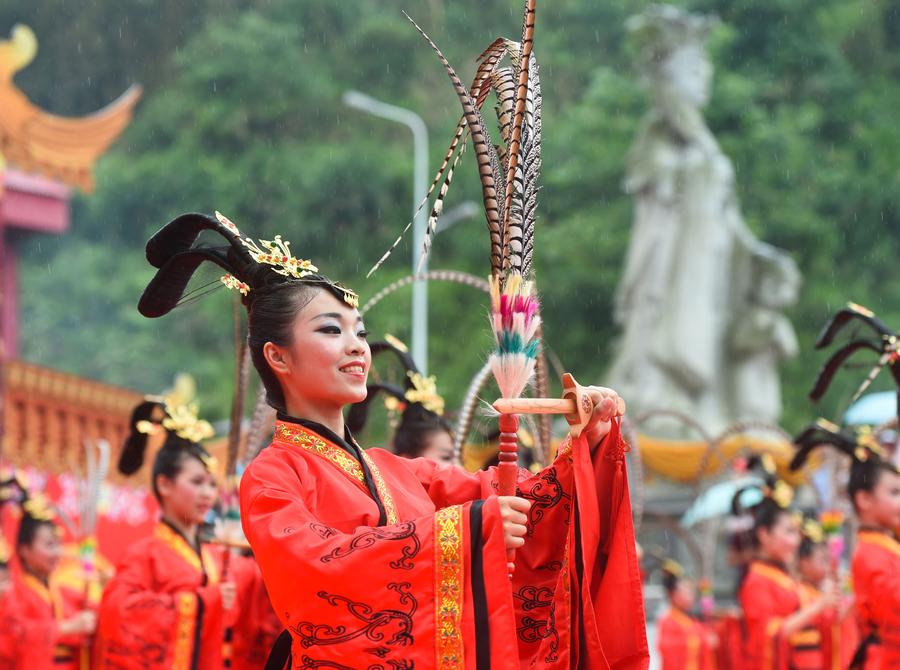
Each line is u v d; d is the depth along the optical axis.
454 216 37.28
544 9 42.25
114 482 17.09
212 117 40.97
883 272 37.66
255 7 43.38
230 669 8.49
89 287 39.56
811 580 14.18
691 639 15.97
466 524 4.56
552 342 36.75
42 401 16.36
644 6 41.81
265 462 4.98
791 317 36.66
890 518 10.57
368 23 42.47
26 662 10.76
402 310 37.72
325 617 4.57
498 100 5.26
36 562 11.61
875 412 23.17
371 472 5.14
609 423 4.95
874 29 41.09
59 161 24.55
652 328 28.53
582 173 37.91
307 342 5.10
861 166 38.47
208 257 5.35
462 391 36.41
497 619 4.48
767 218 37.00
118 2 43.16
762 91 39.50
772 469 15.64
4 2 42.91
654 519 24.67
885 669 10.33
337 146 40.72
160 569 9.16
